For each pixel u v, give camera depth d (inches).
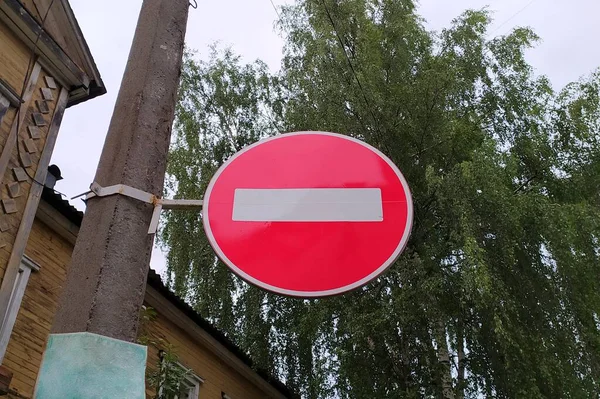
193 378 348.5
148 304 314.5
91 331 69.5
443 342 313.0
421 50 467.2
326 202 90.9
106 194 81.9
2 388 171.9
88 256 76.7
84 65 248.4
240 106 547.8
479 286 279.6
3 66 206.5
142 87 94.3
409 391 301.7
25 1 226.4
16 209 197.0
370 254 86.7
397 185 92.5
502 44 482.0
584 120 446.0
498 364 311.0
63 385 64.4
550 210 334.6
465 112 438.3
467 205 314.2
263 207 90.1
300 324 358.6
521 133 434.3
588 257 349.1
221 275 449.7
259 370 419.5
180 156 507.8
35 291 234.1
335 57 432.5
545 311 321.7
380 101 382.9
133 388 65.9
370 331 314.2
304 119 429.7
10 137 201.2
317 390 341.1
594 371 313.6
